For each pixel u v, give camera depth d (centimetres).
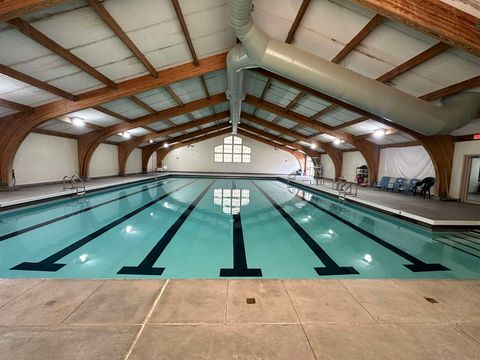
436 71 387
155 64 484
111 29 341
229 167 1803
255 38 354
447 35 257
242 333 148
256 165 1809
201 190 1008
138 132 1128
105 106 684
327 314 168
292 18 374
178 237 432
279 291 196
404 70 395
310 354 134
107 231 454
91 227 475
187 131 1454
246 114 1227
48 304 171
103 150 1133
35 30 308
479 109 429
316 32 392
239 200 798
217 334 147
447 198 671
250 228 494
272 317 163
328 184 1096
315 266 327
